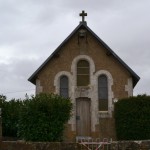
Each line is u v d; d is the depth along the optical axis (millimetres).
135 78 25078
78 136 24234
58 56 25312
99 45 25484
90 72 25125
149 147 16094
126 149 16297
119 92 24750
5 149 16750
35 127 19109
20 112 19781
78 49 25453
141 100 22406
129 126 22328
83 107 24812
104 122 24328
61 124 19500
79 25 25172
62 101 19859
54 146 16656
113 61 25250
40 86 24891
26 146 16656
